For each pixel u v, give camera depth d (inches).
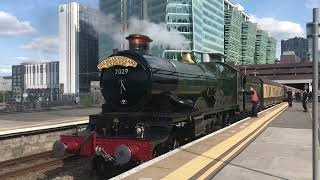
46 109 1544.0
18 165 593.0
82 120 885.8
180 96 566.9
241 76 931.3
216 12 2571.4
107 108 515.8
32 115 1169.4
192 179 331.0
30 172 536.7
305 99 1278.3
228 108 800.3
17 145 662.5
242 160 414.6
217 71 746.2
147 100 495.2
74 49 3353.8
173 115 485.7
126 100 502.0
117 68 506.9
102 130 489.1
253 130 681.0
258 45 6378.0
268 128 737.0
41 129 705.6
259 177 340.2
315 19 242.8
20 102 1530.5
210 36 2346.2
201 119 601.6
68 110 1483.8
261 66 4707.2
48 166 575.8
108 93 512.4
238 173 354.6
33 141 695.1
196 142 529.3
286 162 405.7
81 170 534.6
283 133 657.0
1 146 632.4
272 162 405.1
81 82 3319.4
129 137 448.1
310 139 582.9
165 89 519.5
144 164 386.6
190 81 595.5
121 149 422.6
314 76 247.6
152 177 336.5
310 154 453.1
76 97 1900.8
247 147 501.4
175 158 418.6
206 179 331.9
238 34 5290.4
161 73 513.0
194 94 612.4
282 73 4547.2
